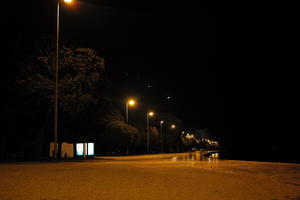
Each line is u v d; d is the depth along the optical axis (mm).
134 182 12625
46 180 13008
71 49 39531
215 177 15047
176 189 10867
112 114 63156
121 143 61156
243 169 20938
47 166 21562
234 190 10781
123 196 9422
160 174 16125
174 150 108750
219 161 32906
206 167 22688
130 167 21453
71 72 38844
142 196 9445
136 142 67125
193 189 10891
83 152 46031
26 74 37719
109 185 11711
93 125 55969
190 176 15367
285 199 9148
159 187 11297
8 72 38344
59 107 38625
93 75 39656
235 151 100312
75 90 38594
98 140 63250
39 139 41062
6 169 18500
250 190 10820
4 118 40031
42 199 8883
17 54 37938
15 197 9164
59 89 37531
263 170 20141
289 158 59812
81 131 52906
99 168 19859
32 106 39531
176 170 19266
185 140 115500
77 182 12477
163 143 91375
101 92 47094
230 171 19141
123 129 60250
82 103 39406
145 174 15984
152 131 80875
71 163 27234
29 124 42656
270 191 10633
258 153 79000
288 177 15688
